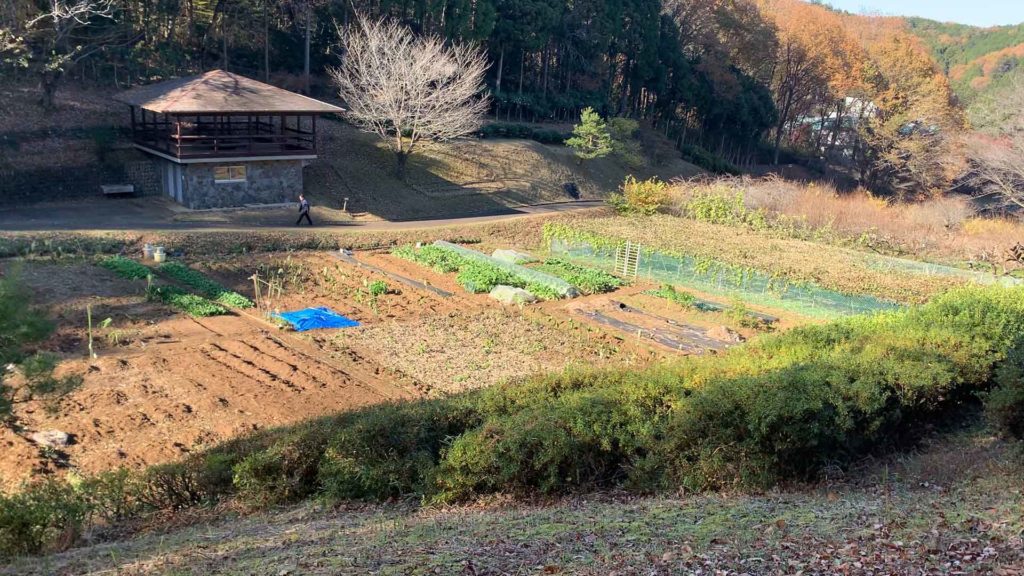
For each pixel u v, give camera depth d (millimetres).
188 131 36781
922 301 27938
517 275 28375
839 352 14359
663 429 11281
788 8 84000
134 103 34062
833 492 10617
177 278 25719
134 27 43500
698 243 36031
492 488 11172
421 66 41125
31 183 33219
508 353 21094
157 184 36469
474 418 12195
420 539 8648
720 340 23047
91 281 24328
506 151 49375
